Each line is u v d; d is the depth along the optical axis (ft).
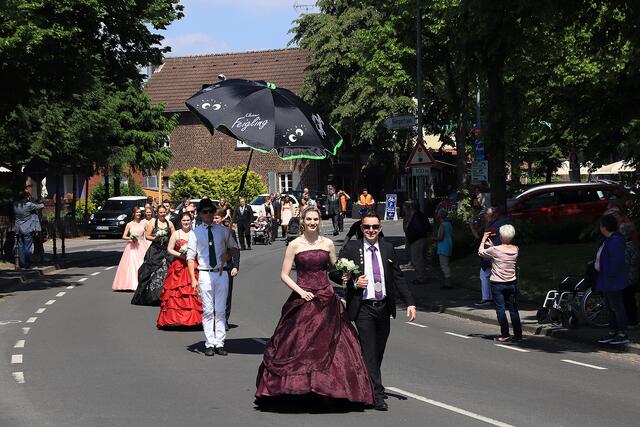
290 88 219.61
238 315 56.85
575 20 62.08
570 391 34.01
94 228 146.82
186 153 223.71
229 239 42.24
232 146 220.84
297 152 38.75
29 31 75.15
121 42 101.40
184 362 39.65
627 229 49.67
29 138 122.11
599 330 49.75
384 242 31.04
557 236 87.81
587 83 64.34
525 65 69.82
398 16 106.32
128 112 157.89
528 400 32.14
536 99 72.69
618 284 45.09
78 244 133.69
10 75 83.87
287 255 31.17
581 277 52.16
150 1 99.25
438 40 105.60
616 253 45.14
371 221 30.68
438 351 44.09
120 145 158.20
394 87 133.69
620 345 44.88
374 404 30.14
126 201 151.23
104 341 45.83
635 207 58.70
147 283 61.82
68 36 81.71
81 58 88.17
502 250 47.83
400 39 107.76
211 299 41.65
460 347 45.60
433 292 70.18
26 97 87.45
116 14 95.45
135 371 37.40
